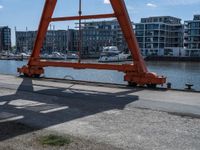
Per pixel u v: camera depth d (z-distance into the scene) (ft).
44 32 68.44
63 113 35.04
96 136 26.09
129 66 57.82
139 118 32.48
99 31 517.55
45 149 22.66
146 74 56.49
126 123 30.40
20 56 390.63
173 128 28.68
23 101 42.52
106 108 37.68
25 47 565.53
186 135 26.55
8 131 27.30
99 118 32.53
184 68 312.29
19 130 27.63
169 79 187.93
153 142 24.66
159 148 23.30
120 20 57.11
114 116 33.42
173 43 508.94
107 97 45.70
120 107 38.27
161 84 56.85
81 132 27.30
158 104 40.11
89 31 517.96
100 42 514.68
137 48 57.47
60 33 526.98
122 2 56.49
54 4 65.31
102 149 22.82
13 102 41.75
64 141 24.49
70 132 27.27
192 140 25.22
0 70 206.59
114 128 28.66
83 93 49.62
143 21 526.98
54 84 60.54
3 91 51.11
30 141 24.48
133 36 57.41
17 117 32.99
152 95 47.47
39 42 69.97
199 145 24.06
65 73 168.14
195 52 458.91
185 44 472.85
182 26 499.92
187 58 430.61
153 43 489.26
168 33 504.02
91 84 61.00
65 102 41.78
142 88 55.47
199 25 458.50
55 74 160.86
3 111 36.04
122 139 25.34
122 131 27.68
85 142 24.36
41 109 37.19
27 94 48.39
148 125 29.68
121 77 154.92
